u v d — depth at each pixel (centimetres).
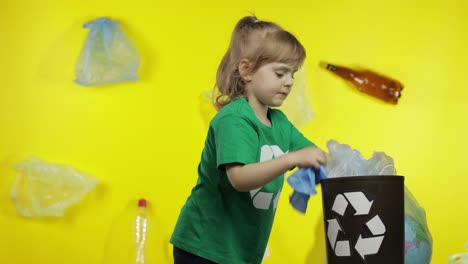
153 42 256
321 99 255
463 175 254
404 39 257
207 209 141
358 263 124
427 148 255
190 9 258
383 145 255
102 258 247
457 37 257
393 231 124
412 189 253
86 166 252
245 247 141
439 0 258
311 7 258
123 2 258
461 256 213
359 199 124
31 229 248
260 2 258
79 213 249
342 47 257
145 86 255
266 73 142
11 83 256
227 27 257
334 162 162
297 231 248
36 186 250
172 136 253
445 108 255
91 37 255
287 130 148
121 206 250
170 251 249
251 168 125
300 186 126
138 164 252
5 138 254
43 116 255
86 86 255
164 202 250
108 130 254
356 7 258
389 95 255
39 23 258
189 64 255
